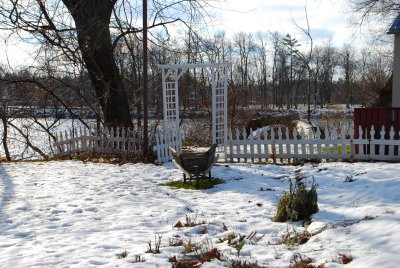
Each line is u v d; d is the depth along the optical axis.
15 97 22.50
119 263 5.24
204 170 10.59
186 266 5.11
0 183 10.95
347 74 67.94
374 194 7.94
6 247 6.09
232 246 5.93
